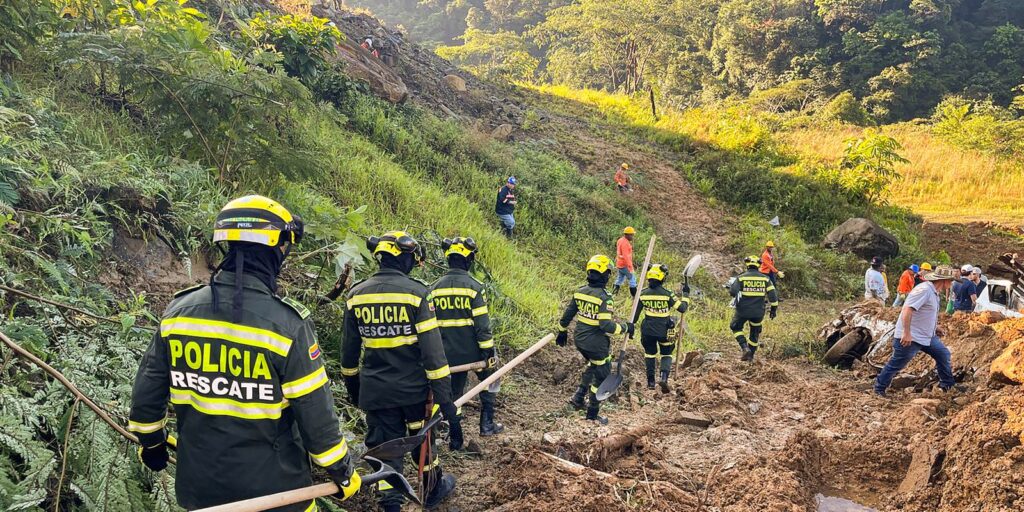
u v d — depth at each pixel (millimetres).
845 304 16625
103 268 4941
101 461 3236
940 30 66688
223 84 6645
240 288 2516
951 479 4715
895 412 6945
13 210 4305
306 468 2709
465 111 22453
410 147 14883
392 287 4191
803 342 10969
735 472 5172
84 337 3947
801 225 21328
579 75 69312
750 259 10008
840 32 67000
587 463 5219
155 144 6965
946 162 31703
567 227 16203
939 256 21375
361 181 10602
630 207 19219
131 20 7609
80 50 6402
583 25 52531
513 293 9477
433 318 4195
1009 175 30125
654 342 8055
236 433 2508
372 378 4227
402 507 4566
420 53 26031
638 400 7301
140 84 6633
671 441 6066
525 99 28297
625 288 14289
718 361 9586
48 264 4137
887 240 19812
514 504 4496
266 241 2559
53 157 5258
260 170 7098
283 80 7051
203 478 2527
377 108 15586
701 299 14539
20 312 3979
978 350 8352
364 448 4668
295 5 18594
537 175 18344
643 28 50938
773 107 61281
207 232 5797
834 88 61906
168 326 2543
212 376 2498
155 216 5594
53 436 3473
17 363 3531
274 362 2494
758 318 9742
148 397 2559
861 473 5453
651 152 24078
